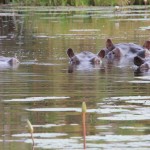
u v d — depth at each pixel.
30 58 36.50
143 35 49.84
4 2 99.00
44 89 24.86
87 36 49.94
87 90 24.52
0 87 25.53
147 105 20.92
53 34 52.22
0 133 17.14
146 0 89.94
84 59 34.34
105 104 21.22
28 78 28.33
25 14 76.62
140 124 17.94
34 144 15.91
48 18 69.75
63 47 42.12
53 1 93.94
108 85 25.94
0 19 69.62
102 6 91.19
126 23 61.78
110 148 15.41
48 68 32.09
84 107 14.03
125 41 45.34
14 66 33.09
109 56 36.94
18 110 20.30
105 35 50.59
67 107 20.69
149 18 67.38
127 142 15.95
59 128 17.59
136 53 37.31
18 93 23.89
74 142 16.08
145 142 15.94
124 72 30.56
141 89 24.72
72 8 87.25
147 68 31.97
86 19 67.56
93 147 15.54
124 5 91.69
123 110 20.05
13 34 52.91
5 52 39.59
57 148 15.54
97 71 30.98
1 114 19.66
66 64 33.78
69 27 58.84
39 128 17.64
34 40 47.28
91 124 18.03
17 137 16.66
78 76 28.94
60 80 27.55
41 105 21.17
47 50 40.53
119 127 17.59
